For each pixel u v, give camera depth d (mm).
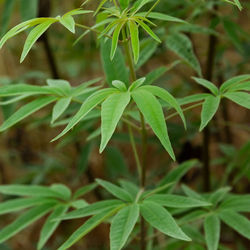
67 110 1036
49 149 1813
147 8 1044
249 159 1134
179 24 1070
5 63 1797
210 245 845
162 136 689
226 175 1244
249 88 785
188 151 1379
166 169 1453
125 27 810
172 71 1566
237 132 1860
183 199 808
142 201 812
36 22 715
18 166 1728
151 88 725
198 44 1637
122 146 1897
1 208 912
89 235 1738
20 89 834
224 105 1506
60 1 1549
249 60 1408
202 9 1122
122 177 1665
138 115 888
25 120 1490
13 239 1736
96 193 1577
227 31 1122
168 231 750
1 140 1759
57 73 1369
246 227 854
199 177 1595
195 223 1098
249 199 900
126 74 882
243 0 1513
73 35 1649
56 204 939
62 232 1761
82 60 1817
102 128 680
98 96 721
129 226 758
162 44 1175
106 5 930
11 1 1151
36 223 1786
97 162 1781
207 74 1218
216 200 917
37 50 1768
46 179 1681
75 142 1468
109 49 886
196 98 810
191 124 1341
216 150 1813
